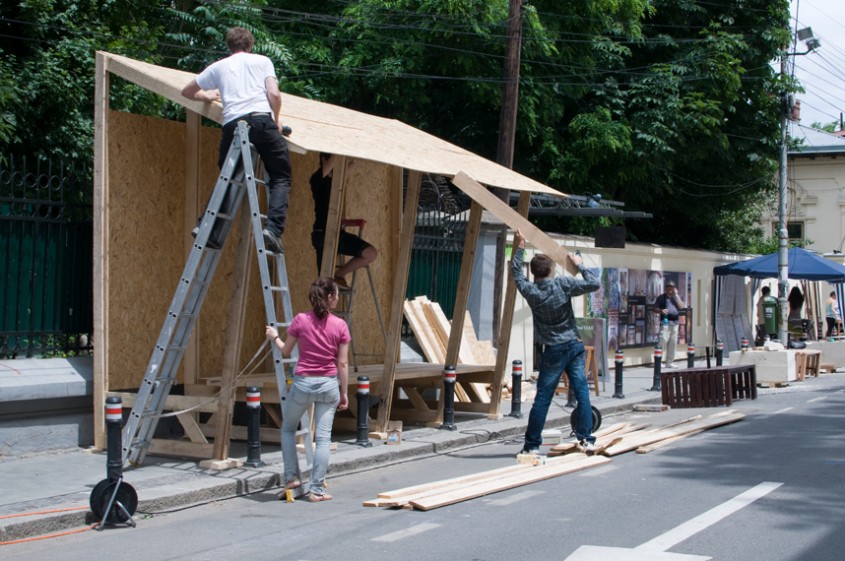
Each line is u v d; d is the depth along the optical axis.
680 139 25.06
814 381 20.61
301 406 8.10
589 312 20.89
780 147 27.36
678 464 9.80
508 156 16.30
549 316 9.98
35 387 9.38
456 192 18.23
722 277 27.86
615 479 8.98
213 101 8.95
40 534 6.95
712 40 25.50
